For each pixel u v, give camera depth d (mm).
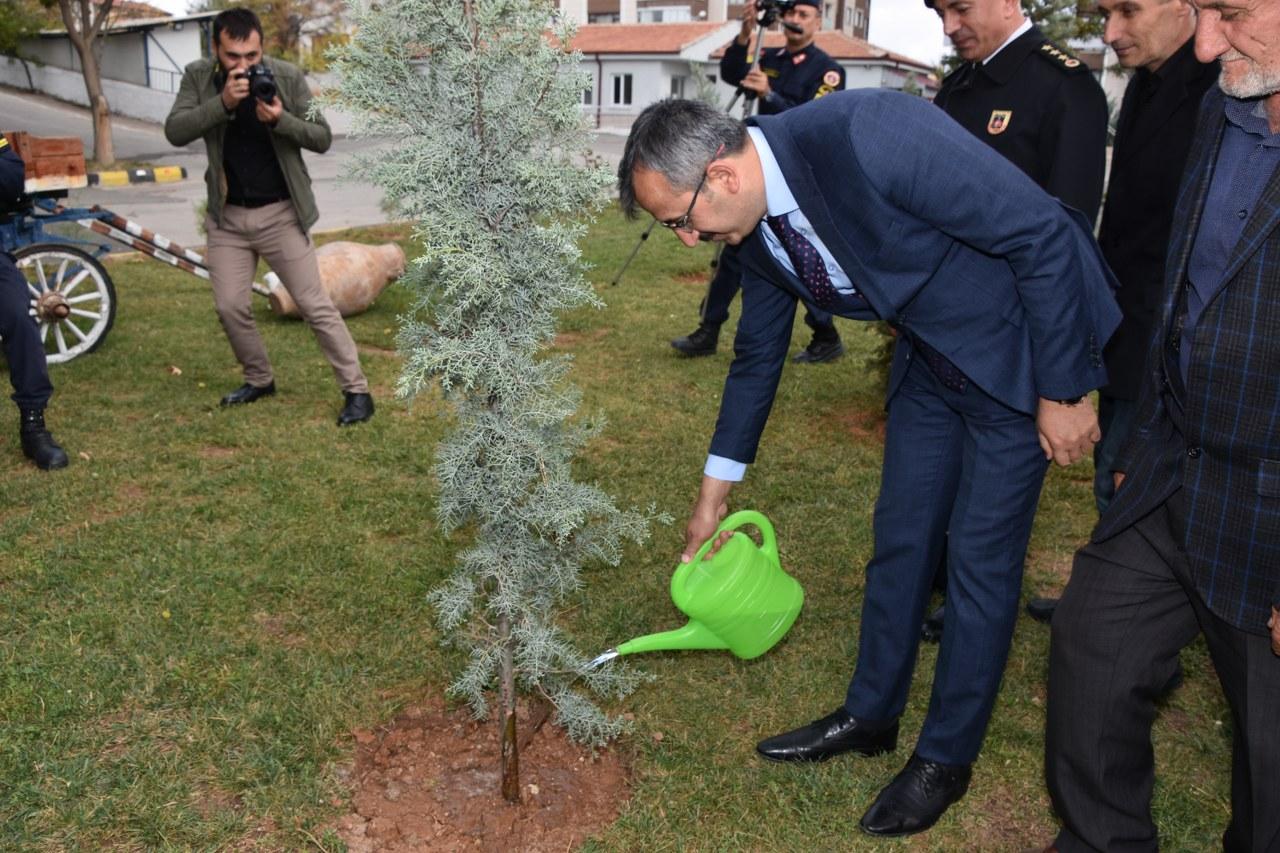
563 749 2861
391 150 2170
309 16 42188
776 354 2643
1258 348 1773
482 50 2133
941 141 2098
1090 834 2146
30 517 4148
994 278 2258
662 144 2113
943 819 2602
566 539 2703
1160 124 2896
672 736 2877
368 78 2127
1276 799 1919
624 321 7723
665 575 3807
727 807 2621
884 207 2139
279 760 2732
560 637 3256
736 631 2809
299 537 4027
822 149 2141
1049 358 2191
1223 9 1661
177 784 2627
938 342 2314
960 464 2588
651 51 39969
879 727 2789
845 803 2648
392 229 12523
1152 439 2088
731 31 41906
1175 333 1975
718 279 6539
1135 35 2850
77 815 2506
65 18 21047
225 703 2969
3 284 4539
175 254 6906
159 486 4516
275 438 5094
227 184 5172
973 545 2426
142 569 3721
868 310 2451
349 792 2637
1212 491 1896
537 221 2268
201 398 5766
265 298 8336
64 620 3375
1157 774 2762
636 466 4832
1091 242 2363
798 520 4320
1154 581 2068
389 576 3736
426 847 2492
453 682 3088
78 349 6473
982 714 2518
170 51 32906
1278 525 1812
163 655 3197
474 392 2404
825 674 3193
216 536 4027
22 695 2961
